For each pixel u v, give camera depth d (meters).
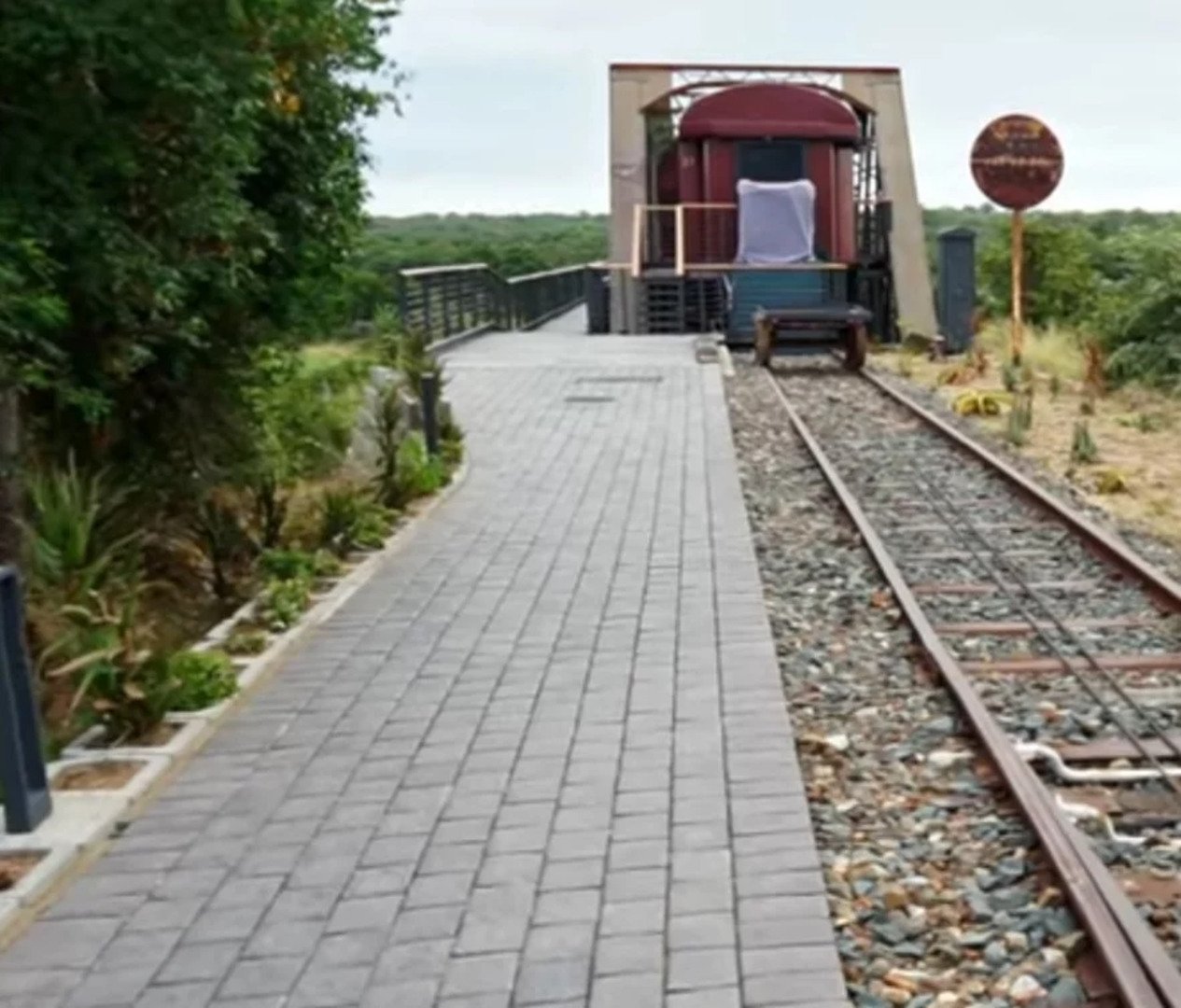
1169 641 5.92
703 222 23.36
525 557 7.46
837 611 6.42
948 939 3.30
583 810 4.02
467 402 14.27
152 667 4.82
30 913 3.50
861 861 3.73
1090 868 3.48
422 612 6.36
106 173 5.19
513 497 9.29
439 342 19.97
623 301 23.80
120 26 4.65
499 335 23.89
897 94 25.33
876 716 4.97
